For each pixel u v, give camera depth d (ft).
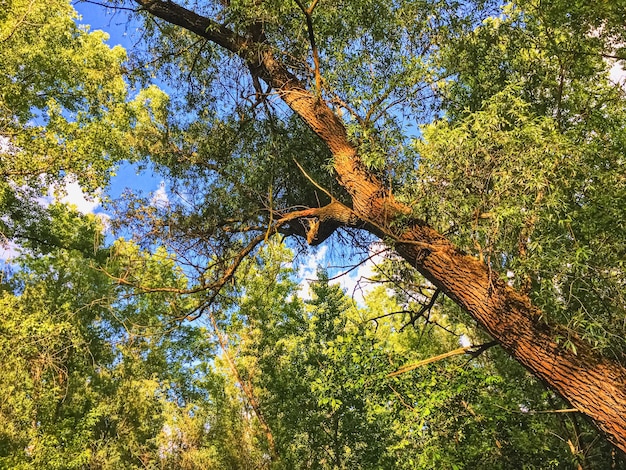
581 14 16.29
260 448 31.76
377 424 38.78
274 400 38.24
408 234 13.66
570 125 17.66
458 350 14.69
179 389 55.88
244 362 37.86
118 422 33.78
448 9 17.78
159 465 29.04
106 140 41.70
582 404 10.87
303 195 23.36
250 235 25.11
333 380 17.07
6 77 36.83
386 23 17.93
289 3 16.96
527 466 19.76
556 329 11.36
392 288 19.17
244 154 24.61
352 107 16.49
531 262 11.43
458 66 18.44
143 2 19.03
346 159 15.96
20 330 28.50
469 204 11.98
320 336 44.27
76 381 33.09
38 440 27.27
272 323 46.85
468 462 18.98
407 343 43.42
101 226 22.94
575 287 12.12
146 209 21.80
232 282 22.11
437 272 13.20
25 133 36.06
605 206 14.14
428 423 17.76
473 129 12.46
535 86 18.81
